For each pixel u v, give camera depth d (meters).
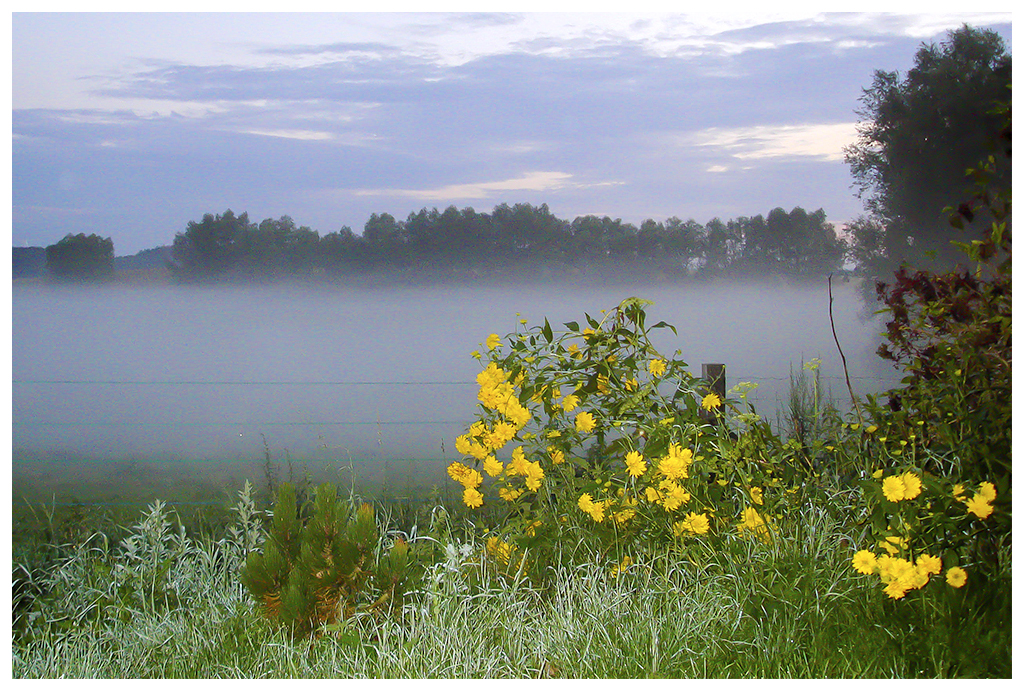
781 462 3.20
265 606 2.69
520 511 3.29
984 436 3.02
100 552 3.38
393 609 2.71
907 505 2.41
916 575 2.28
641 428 3.11
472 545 3.12
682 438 2.99
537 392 3.22
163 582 3.10
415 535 3.43
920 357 3.60
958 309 3.43
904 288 3.75
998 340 3.17
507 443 3.37
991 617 2.39
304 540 2.75
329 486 2.77
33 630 2.80
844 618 2.49
